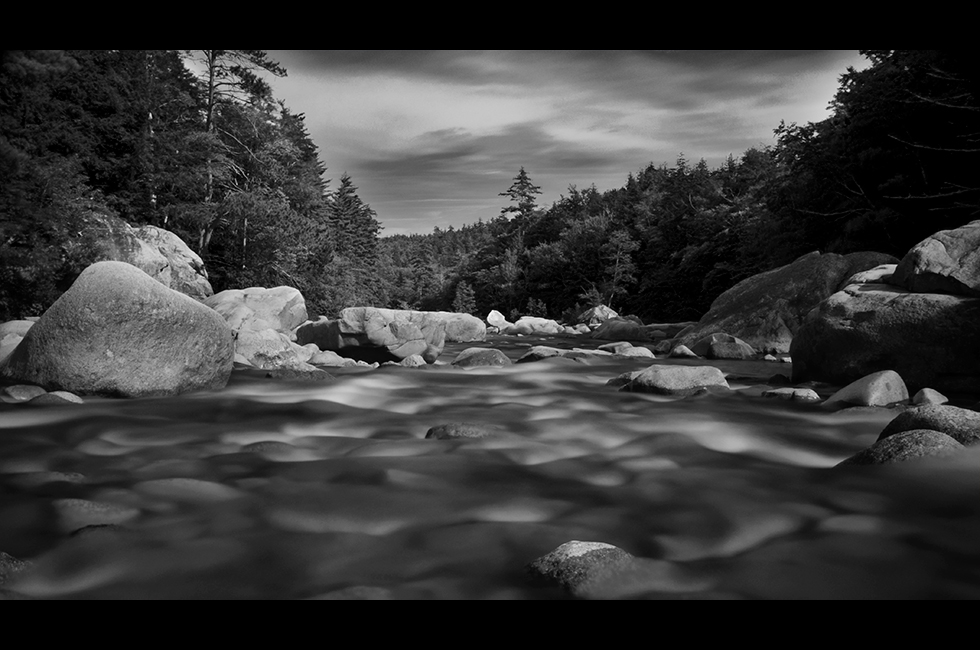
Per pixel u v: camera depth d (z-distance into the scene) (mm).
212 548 3363
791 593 2898
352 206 84812
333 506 3990
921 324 8445
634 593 2896
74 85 23812
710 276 48781
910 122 21375
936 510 3887
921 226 22156
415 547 3400
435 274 110000
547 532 3604
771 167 52188
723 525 3732
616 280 62906
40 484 4352
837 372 9273
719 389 8625
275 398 8047
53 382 7785
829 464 5273
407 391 9039
